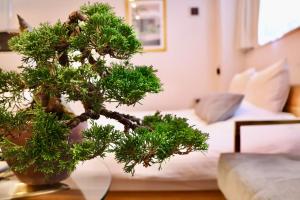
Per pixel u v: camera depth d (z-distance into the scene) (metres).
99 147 0.68
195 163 1.82
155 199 1.91
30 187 1.11
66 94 0.71
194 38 4.23
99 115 0.82
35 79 0.67
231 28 3.98
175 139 0.72
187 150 0.75
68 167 0.70
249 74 3.22
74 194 1.10
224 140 1.91
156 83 0.75
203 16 4.22
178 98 4.27
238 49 3.95
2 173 1.22
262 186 1.16
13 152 0.71
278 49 2.97
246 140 1.86
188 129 0.81
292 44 2.67
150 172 1.82
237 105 2.39
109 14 0.81
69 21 0.82
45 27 0.77
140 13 4.15
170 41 4.21
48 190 1.11
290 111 2.49
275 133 1.92
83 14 0.83
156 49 4.21
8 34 1.00
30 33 0.74
